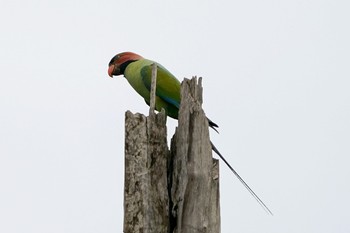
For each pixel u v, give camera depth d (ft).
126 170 30.99
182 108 31.30
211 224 29.71
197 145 30.30
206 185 29.91
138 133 31.14
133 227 30.14
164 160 31.48
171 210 30.94
